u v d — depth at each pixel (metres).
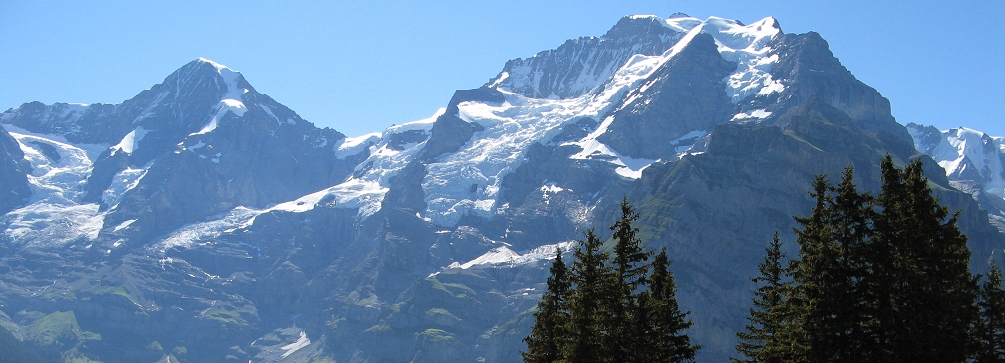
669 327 105.94
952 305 94.88
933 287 91.94
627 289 101.38
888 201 93.62
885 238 91.81
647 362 98.88
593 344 96.44
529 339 110.06
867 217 92.25
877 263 90.88
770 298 108.94
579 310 97.56
